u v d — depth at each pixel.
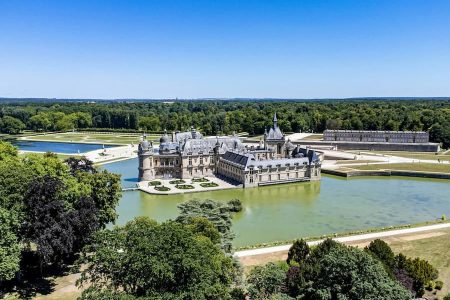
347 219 140.62
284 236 121.94
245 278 82.50
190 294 56.72
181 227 67.62
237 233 124.69
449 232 117.31
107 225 132.12
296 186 196.12
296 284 72.38
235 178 199.88
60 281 85.19
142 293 60.47
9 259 73.50
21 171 94.44
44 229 79.69
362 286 60.19
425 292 81.31
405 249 103.50
